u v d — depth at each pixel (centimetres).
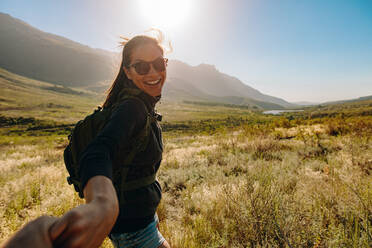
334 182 341
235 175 532
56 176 596
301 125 1484
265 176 340
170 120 9669
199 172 596
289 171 473
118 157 107
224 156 766
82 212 37
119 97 116
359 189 280
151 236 129
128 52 126
